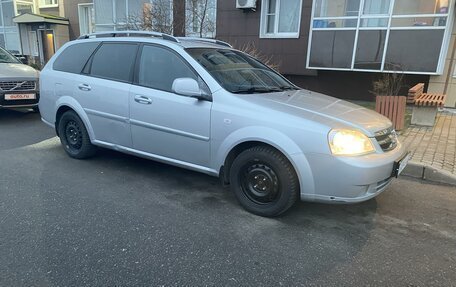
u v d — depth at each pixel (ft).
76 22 65.62
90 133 15.93
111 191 13.38
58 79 16.83
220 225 11.06
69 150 17.12
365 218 11.85
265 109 11.29
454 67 31.50
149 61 14.10
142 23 38.09
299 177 10.76
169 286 8.19
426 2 29.60
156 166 16.30
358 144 10.47
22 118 26.27
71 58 16.84
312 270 8.96
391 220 11.76
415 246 10.24
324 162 10.36
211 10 42.22
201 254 9.47
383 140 11.32
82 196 12.84
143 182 14.37
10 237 9.96
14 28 74.54
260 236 10.50
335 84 37.63
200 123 12.38
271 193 11.36
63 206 11.98
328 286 8.38
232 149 11.89
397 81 31.68
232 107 11.75
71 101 16.21
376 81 33.60
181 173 15.49
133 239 10.07
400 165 11.37
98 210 11.78
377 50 32.12
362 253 9.79
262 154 11.21
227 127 11.76
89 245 9.70
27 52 74.38
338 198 10.52
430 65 30.27
